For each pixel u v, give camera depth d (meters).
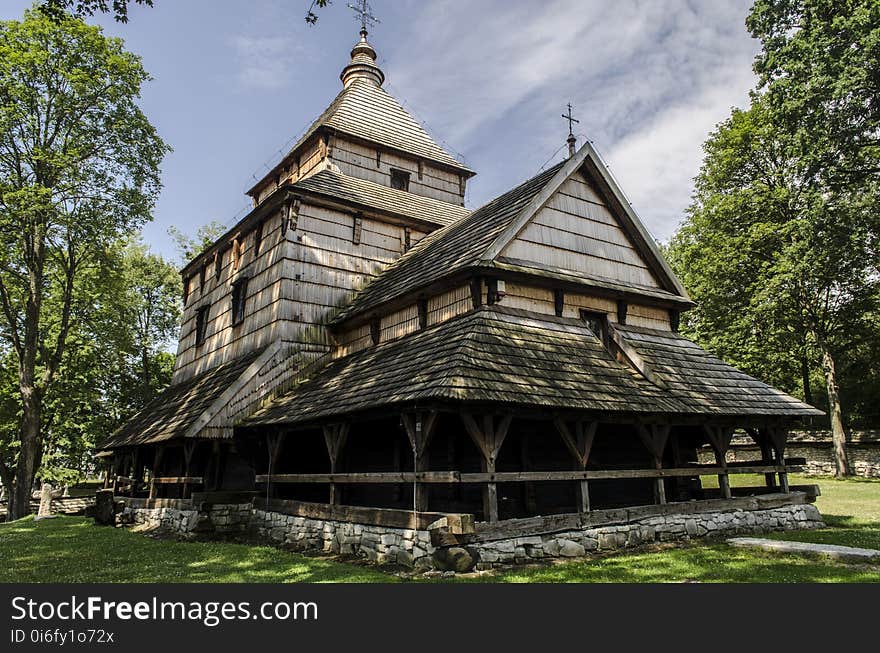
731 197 26.06
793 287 22.69
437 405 8.20
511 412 8.80
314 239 16.25
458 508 10.34
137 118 21.47
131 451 18.75
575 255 12.61
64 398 26.73
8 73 19.30
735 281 26.00
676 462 12.88
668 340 13.51
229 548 10.86
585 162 13.30
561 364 10.12
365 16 24.75
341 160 19.02
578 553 8.88
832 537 10.35
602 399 9.54
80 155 20.67
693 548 9.44
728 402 11.66
